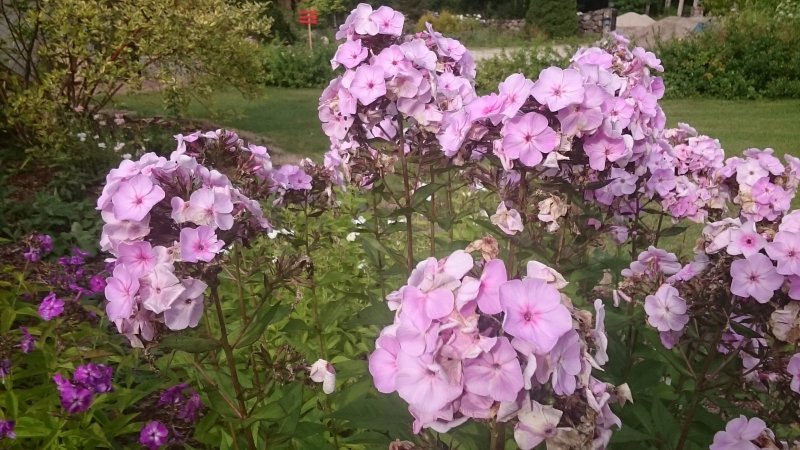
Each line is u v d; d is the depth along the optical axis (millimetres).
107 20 8633
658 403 2674
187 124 10609
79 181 7359
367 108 3102
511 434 2182
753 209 3287
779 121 12336
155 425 2832
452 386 1604
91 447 3072
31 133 8445
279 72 19297
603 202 3273
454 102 3293
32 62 8570
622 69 3174
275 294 4086
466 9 42906
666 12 45312
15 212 6324
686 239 5844
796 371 2254
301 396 2650
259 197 2982
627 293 2934
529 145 2508
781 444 2162
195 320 2219
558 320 1580
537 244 2914
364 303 4312
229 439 2918
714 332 2572
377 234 3621
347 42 3227
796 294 2209
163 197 2154
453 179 3807
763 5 21078
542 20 31031
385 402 2305
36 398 3371
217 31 9203
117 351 3873
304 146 10406
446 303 1605
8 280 4824
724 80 15523
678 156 3811
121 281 2176
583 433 1614
